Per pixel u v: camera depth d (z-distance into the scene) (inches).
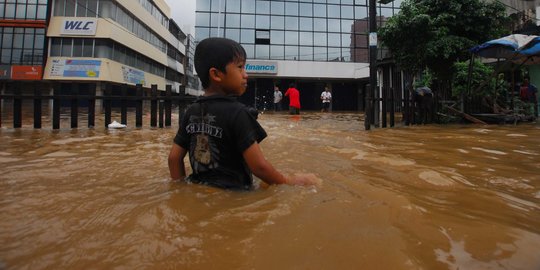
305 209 49.5
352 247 37.0
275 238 38.7
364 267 32.7
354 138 169.0
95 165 88.4
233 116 61.9
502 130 226.1
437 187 67.2
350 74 874.8
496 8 349.4
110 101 228.1
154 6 1248.8
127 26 1011.9
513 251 37.5
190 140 66.8
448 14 343.6
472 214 50.4
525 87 412.2
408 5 356.2
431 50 337.7
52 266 31.5
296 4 888.9
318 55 892.0
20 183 66.3
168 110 238.2
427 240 39.9
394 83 621.3
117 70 911.7
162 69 1381.6
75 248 35.4
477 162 99.4
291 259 33.9
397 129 239.9
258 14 875.4
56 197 55.1
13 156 103.5
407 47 362.9
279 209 48.9
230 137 62.2
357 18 906.7
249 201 53.0
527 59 337.7
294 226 42.5
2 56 838.5
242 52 67.1
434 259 35.0
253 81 904.3
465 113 324.8
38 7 847.1
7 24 836.6
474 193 63.3
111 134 181.2
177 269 31.4
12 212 46.9
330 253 35.4
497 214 50.8
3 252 34.3
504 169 88.5
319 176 75.7
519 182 73.9
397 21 353.1
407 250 36.8
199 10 858.8
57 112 205.8
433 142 152.2
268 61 845.8
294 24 886.4
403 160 99.3
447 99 378.9
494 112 336.8
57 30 847.1
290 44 882.8
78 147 126.6
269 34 876.6
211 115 63.4
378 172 81.6
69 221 43.4
